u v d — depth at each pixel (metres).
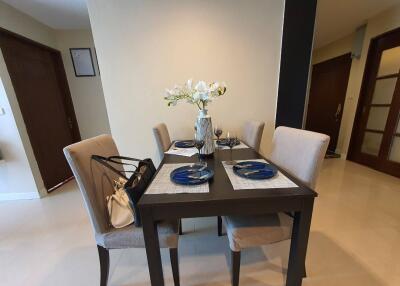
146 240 0.91
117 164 1.30
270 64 2.07
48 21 2.65
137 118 2.15
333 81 3.95
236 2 1.91
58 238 1.70
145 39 1.96
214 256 1.44
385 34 2.76
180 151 1.62
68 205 2.24
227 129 2.22
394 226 1.71
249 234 1.03
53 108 2.87
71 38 2.98
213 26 1.96
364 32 3.10
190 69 2.05
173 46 1.99
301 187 0.90
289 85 2.08
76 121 3.27
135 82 2.05
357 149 3.35
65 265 1.41
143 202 0.81
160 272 0.99
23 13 2.39
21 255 1.52
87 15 2.51
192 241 1.60
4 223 1.92
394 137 2.76
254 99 2.16
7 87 2.12
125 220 1.06
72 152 0.93
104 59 1.98
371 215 1.86
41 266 1.41
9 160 2.27
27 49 2.49
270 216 1.12
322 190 2.36
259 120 2.22
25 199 2.40
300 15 1.91
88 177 0.98
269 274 1.28
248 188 0.90
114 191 1.18
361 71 3.19
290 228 1.06
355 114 3.32
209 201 0.82
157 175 1.10
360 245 1.50
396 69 2.71
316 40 3.84
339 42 3.77
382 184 2.52
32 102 2.51
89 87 3.17
